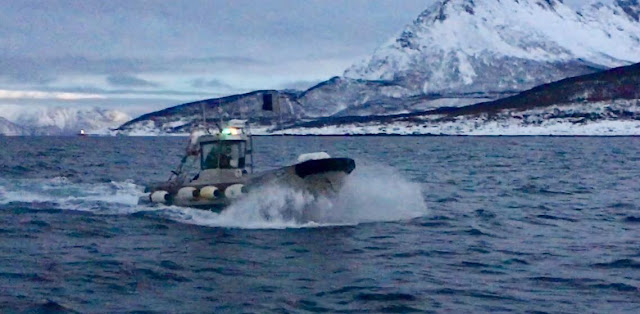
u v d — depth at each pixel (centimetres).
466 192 3183
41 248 1747
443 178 4028
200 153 2294
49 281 1401
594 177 4166
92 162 5697
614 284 1383
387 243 1820
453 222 2177
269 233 1941
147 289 1355
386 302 1270
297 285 1392
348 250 1731
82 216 2242
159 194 2306
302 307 1242
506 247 1778
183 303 1262
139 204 2405
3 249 1730
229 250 1725
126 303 1258
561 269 1518
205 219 2136
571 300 1277
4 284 1373
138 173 4372
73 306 1235
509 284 1394
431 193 3081
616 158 6494
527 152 7881
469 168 4994
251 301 1277
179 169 2358
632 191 3288
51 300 1262
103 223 2106
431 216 2288
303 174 2023
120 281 1408
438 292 1333
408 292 1330
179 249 1736
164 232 1962
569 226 2142
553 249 1748
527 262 1594
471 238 1906
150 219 2155
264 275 1477
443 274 1481
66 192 2912
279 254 1680
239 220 2100
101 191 2958
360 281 1421
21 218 2211
